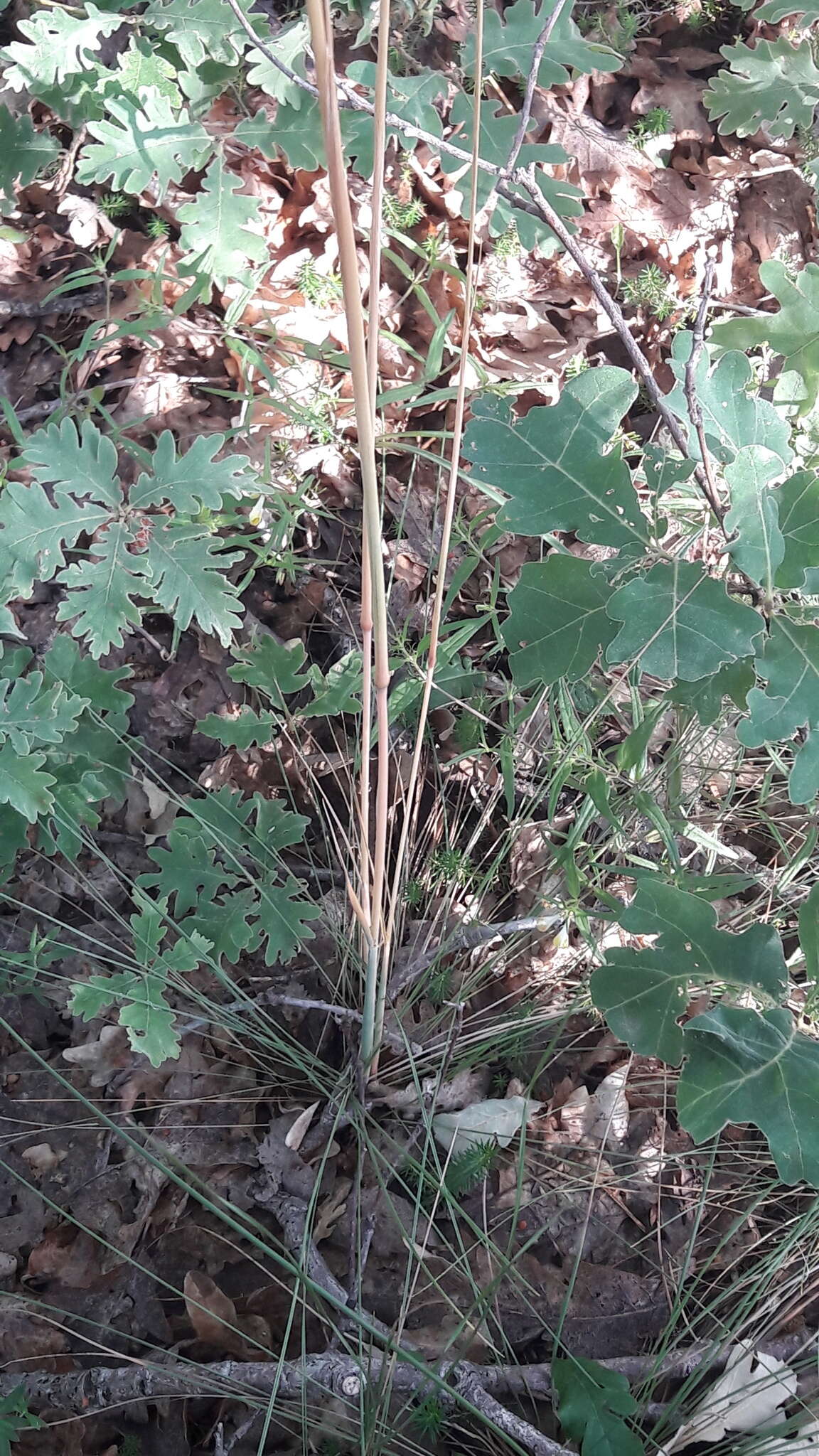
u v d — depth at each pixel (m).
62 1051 0.80
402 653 0.84
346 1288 0.73
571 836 0.77
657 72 1.05
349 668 0.81
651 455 0.60
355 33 0.92
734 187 1.04
